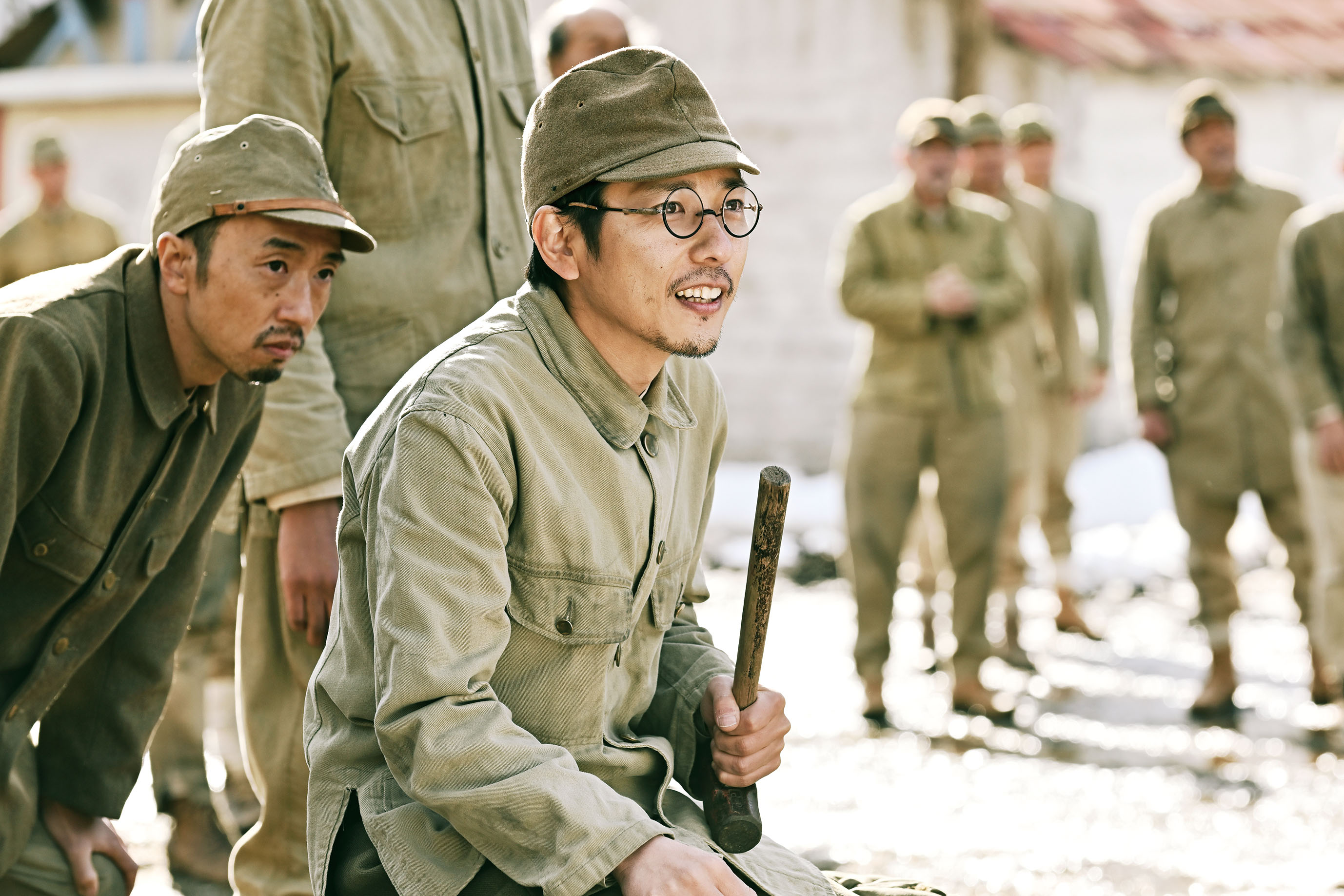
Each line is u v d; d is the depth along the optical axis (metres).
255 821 4.00
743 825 2.09
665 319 1.95
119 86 12.34
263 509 2.84
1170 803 4.67
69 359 2.31
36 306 2.32
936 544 6.64
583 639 1.98
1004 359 6.82
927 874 3.97
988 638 5.88
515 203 3.03
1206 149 6.24
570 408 1.99
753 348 10.88
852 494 5.85
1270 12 12.33
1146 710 5.93
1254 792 4.80
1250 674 6.54
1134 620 7.75
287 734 2.81
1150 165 11.48
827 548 8.98
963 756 5.23
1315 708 5.93
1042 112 10.63
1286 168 11.88
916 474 5.84
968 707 5.85
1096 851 4.18
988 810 4.58
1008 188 7.32
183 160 2.39
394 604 1.85
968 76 10.57
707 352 1.98
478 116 2.97
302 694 2.82
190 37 13.18
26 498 2.36
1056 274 7.31
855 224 5.96
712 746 2.14
